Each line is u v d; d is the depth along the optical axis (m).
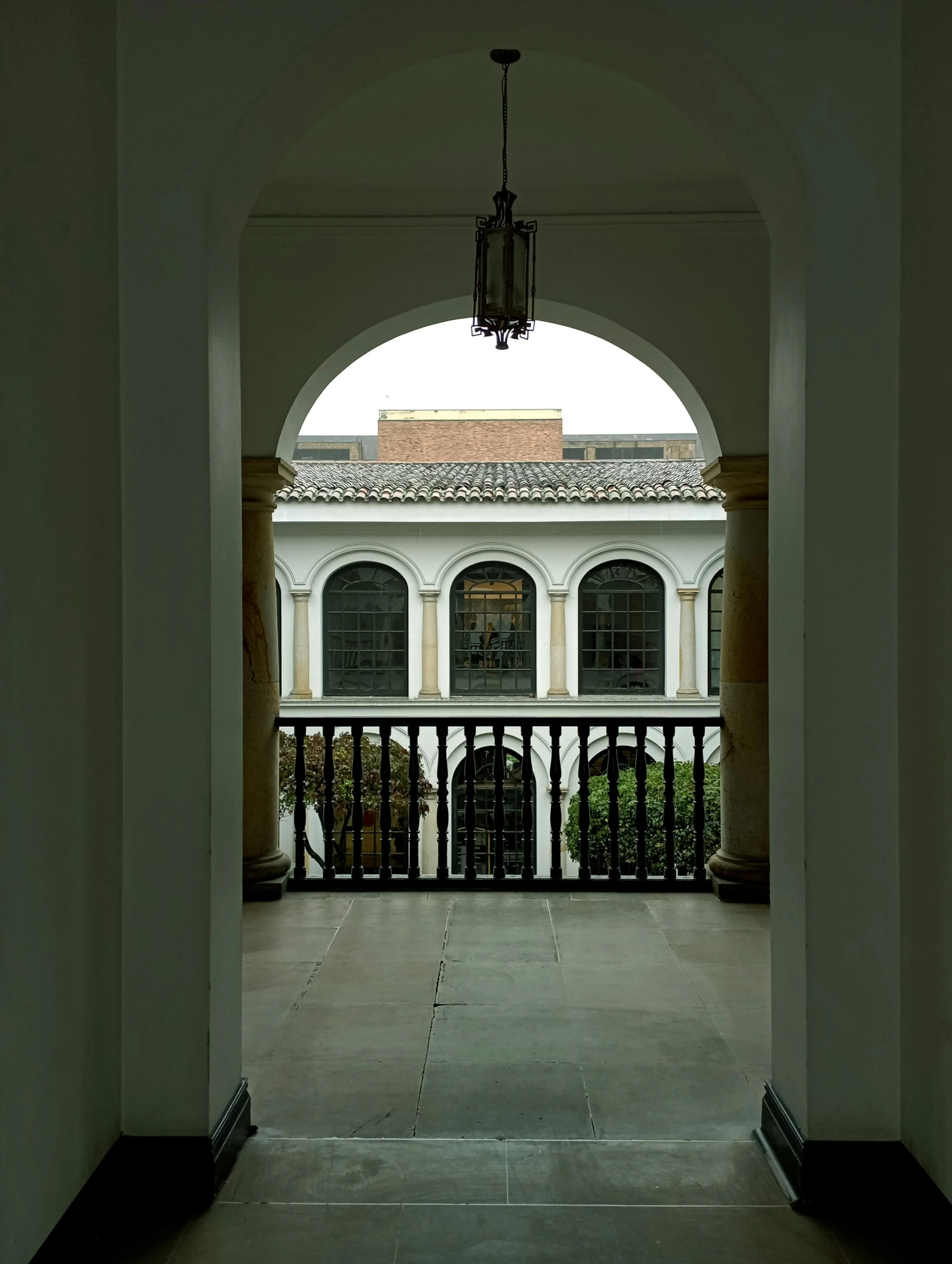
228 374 3.24
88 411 2.80
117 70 3.02
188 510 3.02
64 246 2.64
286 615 17.47
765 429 6.34
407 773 13.67
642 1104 3.63
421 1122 3.48
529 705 17.11
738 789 6.46
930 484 2.79
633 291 6.33
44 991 2.52
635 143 5.59
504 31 3.24
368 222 6.27
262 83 3.02
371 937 5.65
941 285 2.72
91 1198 2.79
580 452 30.92
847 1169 2.96
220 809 3.12
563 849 16.70
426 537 17.42
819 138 3.00
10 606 2.35
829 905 3.00
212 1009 3.05
